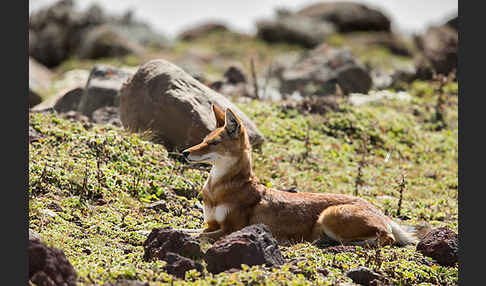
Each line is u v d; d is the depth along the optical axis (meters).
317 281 16.92
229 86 52.78
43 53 99.94
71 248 18.53
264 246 17.64
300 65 60.19
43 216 20.41
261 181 30.27
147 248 18.14
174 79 32.16
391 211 28.17
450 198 31.98
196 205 25.48
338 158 36.91
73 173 24.86
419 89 57.03
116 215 22.52
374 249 20.33
